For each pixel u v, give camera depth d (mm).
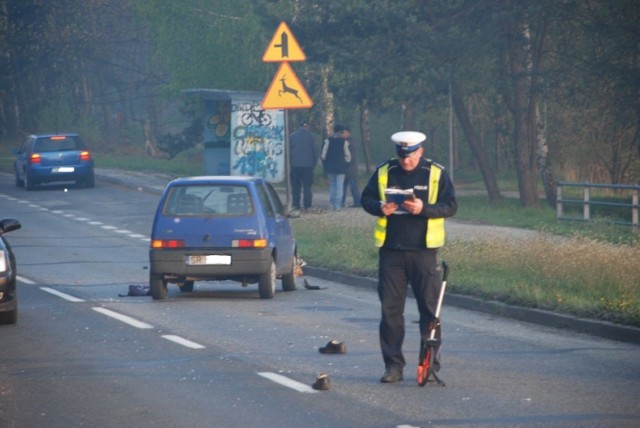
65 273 49656
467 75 77375
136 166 123812
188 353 28516
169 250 39719
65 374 25812
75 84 180250
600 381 24391
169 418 21172
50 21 163875
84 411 21922
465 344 29891
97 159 137750
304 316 35688
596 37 76500
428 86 77812
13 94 170375
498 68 80000
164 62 112500
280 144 91812
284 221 43125
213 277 40031
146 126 162000
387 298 24266
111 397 23188
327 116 103188
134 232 69188
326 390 23484
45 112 163875
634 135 84125
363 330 32531
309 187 75938
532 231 61219
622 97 76562
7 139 171875
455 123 119125
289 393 23266
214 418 21109
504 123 111000
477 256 44906
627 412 21156
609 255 40875
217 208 40062
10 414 21750
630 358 27516
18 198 92750
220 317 35438
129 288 41906
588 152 94500
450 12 79312
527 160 79375
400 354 24422
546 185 80875
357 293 42656
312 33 83812
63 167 99438
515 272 41594
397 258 24078
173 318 35188
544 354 28141
